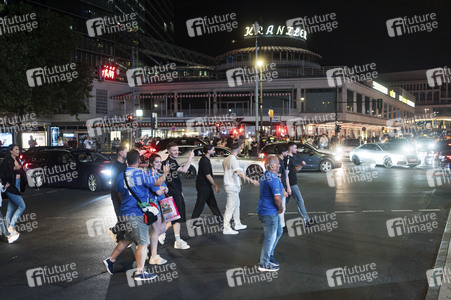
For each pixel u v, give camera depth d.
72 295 4.79
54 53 26.50
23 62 24.64
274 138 29.97
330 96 54.66
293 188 7.94
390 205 10.39
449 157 17.58
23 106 26.64
